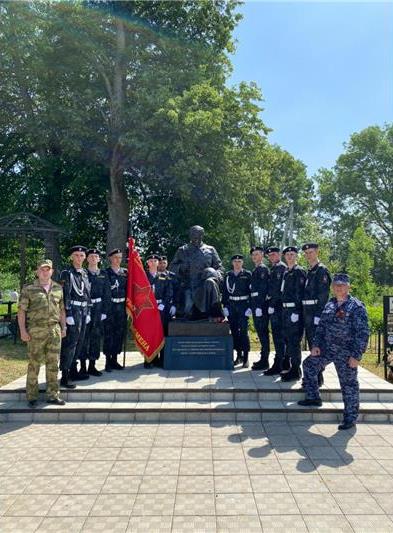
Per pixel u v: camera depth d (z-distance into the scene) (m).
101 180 18.61
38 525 3.76
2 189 19.78
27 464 4.95
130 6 17.45
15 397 6.98
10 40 16.17
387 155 43.41
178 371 8.28
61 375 7.46
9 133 19.41
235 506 4.03
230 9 19.53
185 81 16.89
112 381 7.45
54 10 16.66
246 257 31.12
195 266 8.90
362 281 21.02
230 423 6.30
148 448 5.38
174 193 19.52
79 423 6.35
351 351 6.10
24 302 6.66
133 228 21.48
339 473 4.68
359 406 6.37
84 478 4.60
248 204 20.16
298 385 7.14
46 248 15.38
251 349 11.82
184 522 3.78
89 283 7.66
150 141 15.45
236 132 17.97
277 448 5.36
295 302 7.44
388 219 46.09
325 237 46.75
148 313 8.52
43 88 17.34
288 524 3.74
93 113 17.64
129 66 17.95
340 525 3.72
